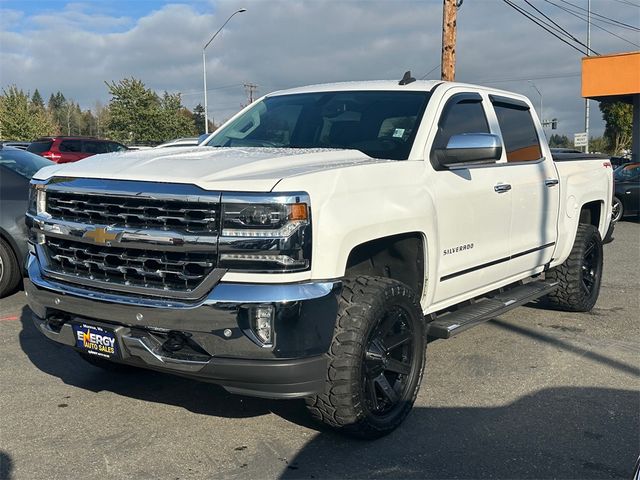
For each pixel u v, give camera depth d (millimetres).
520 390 4715
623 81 23953
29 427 4023
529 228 5629
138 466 3553
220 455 3689
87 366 5141
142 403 4418
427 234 4219
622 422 4195
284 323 3273
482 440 3914
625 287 8406
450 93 4945
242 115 5609
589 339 6004
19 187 7141
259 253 3279
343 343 3531
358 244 3648
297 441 3865
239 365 3285
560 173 6230
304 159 3924
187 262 3402
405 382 4082
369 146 4578
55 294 3803
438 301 4598
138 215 3520
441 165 4496
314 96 5324
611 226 7766
